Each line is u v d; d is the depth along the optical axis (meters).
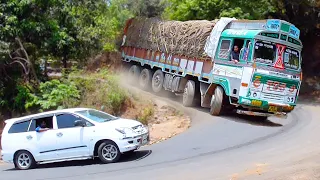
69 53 22.53
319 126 15.38
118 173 9.91
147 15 29.77
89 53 23.95
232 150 11.28
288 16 31.25
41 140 11.97
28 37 20.31
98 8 25.83
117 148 11.27
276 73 15.34
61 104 18.84
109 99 18.67
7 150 12.35
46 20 20.62
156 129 15.83
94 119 11.78
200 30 19.03
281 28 15.49
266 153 10.69
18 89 19.73
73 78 20.41
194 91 19.25
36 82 20.73
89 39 23.25
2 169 13.02
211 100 17.53
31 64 20.45
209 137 13.38
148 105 18.98
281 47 15.55
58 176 10.43
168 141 13.48
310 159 9.71
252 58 15.34
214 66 17.28
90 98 19.03
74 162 12.36
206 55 17.89
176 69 20.83
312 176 8.11
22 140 12.19
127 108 18.78
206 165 9.78
